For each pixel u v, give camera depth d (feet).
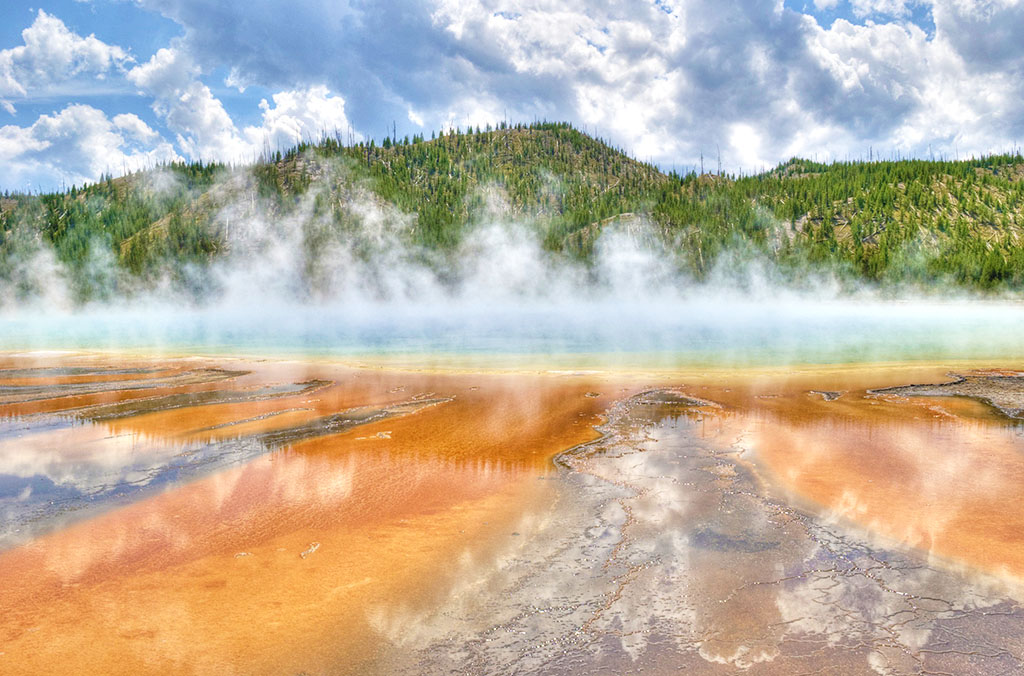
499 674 12.84
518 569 17.61
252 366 65.77
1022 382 51.16
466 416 38.83
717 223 473.26
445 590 16.43
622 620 14.83
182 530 20.74
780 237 451.53
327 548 19.20
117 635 14.48
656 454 29.60
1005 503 22.39
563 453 30.01
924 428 34.65
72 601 16.07
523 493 24.17
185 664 13.32
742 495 23.52
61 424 37.04
